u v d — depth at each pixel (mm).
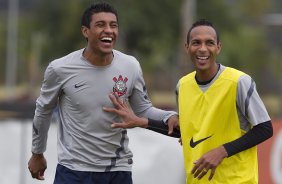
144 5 108625
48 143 25125
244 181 15430
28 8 178250
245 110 15297
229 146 15148
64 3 113062
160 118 16812
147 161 25781
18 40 148500
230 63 114062
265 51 135875
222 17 114000
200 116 15672
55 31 115000
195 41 15445
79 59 16250
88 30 16031
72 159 16453
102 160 16484
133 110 17141
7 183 25328
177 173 25906
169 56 119438
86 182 16469
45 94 16609
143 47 110750
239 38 118250
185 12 76375
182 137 15992
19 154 25359
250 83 15320
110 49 15938
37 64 140750
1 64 175375
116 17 16047
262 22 141375
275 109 122500
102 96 16219
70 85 16219
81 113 16281
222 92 15430
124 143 16625
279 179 27391
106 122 16281
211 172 15164
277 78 143625
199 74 15641
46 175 25156
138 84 16734
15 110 27781
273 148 27219
